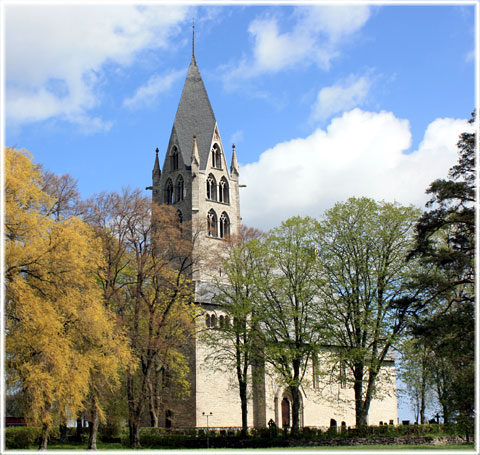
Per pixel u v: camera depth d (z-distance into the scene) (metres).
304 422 84.38
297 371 61.12
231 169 99.19
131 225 53.84
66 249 38.25
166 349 55.09
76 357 38.28
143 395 53.94
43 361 35.41
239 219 97.31
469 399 43.09
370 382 57.03
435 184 43.31
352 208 59.72
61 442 59.44
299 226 62.69
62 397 36.91
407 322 46.94
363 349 54.91
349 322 60.25
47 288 37.75
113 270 52.22
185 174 94.50
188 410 75.81
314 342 60.56
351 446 49.88
